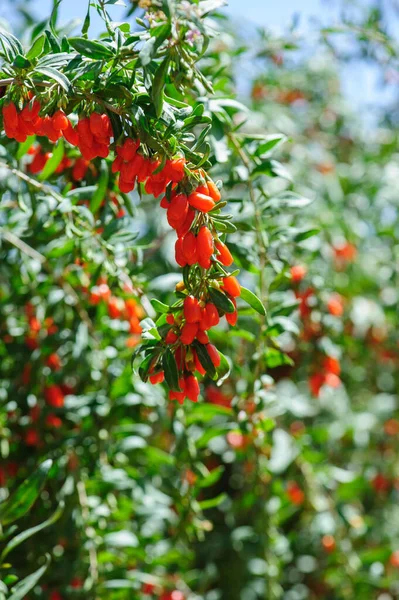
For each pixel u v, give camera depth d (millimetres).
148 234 1105
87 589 757
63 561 780
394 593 1146
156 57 575
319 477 994
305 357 942
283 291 961
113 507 802
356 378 1240
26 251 787
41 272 853
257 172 740
